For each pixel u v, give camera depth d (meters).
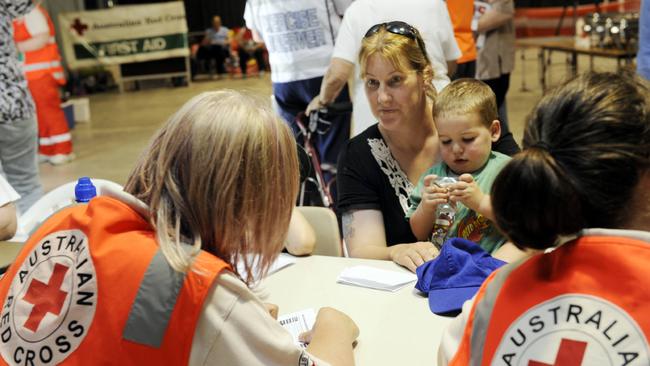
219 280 1.09
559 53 12.31
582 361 0.83
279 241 1.19
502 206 0.88
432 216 1.96
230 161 1.10
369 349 1.51
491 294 0.95
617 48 6.31
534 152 0.86
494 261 1.72
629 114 0.84
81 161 6.76
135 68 11.89
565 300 0.88
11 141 4.00
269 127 1.13
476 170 1.99
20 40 6.18
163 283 1.07
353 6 3.07
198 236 1.12
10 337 1.13
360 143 2.20
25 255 1.20
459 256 1.71
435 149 2.14
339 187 2.22
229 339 1.08
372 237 2.12
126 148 7.23
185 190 1.12
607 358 0.82
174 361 1.06
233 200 1.11
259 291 1.68
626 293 0.85
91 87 11.73
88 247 1.12
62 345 1.09
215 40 13.18
